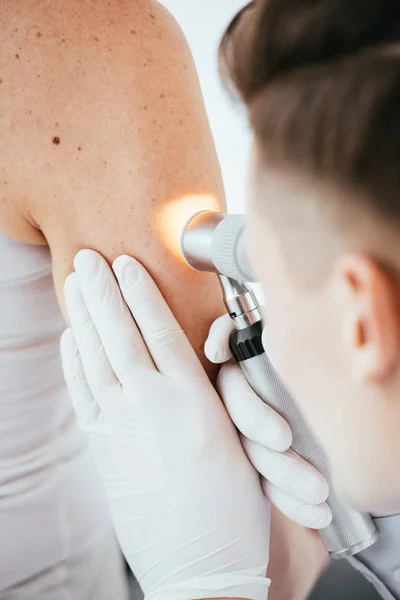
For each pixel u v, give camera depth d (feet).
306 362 1.60
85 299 2.94
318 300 1.49
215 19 4.88
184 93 3.01
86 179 2.90
